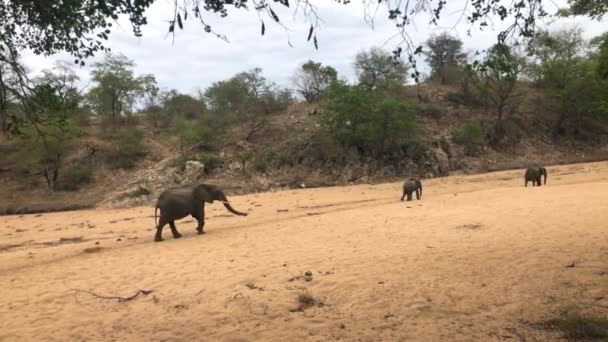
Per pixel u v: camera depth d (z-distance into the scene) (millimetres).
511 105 60594
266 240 14188
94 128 56219
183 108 62969
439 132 52844
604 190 20609
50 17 6641
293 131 53250
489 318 6805
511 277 8641
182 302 8414
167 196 16094
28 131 37094
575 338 5855
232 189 39406
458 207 18875
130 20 5598
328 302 8008
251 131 52719
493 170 46969
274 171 45781
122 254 13578
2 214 35594
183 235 16984
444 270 9398
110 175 45938
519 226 13516
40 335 7145
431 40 67812
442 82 68312
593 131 59188
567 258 9617
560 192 21281
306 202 29328
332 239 13594
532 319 6629
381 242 12656
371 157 46125
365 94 44469
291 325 7012
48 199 40969
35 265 13391
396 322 6914
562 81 57125
